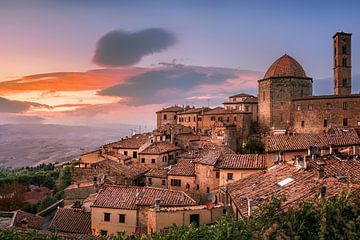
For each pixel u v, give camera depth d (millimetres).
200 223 30891
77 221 42438
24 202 66000
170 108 136375
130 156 88438
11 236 19156
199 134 106125
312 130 91688
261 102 105562
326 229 12719
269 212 14047
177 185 62250
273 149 49438
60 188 71688
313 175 28438
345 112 88000
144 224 39031
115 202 40562
